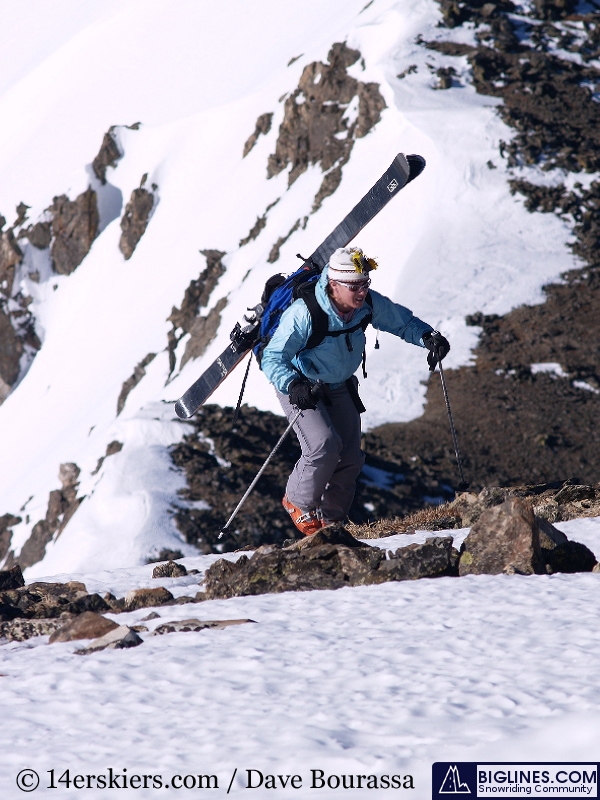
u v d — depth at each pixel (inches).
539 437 2055.9
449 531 426.3
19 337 4864.7
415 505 1807.3
